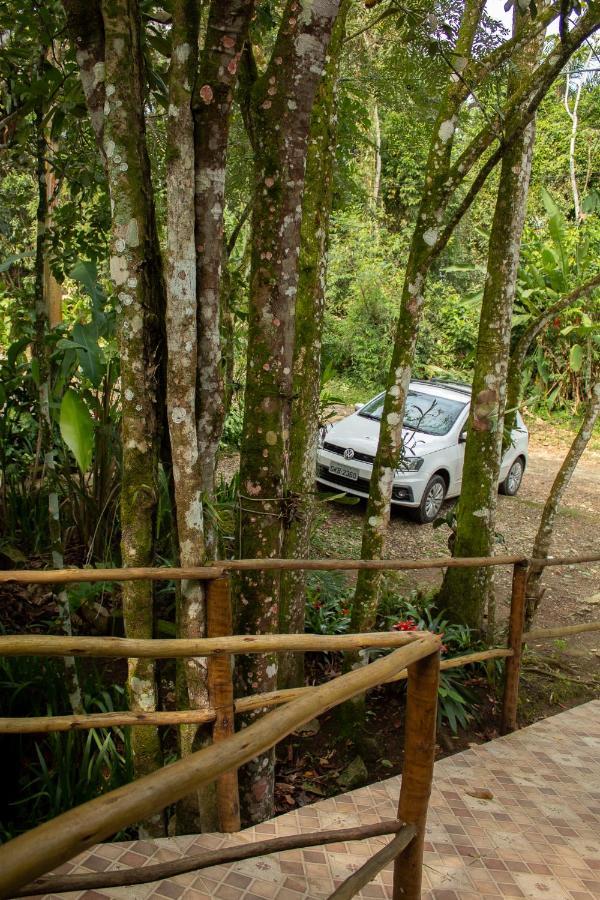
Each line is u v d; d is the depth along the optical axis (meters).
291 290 2.75
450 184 3.54
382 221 17.23
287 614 4.13
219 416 2.39
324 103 3.79
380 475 3.84
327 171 3.88
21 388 5.17
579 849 2.39
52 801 3.01
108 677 3.96
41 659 3.69
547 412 14.42
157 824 2.48
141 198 2.20
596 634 6.02
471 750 3.29
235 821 2.16
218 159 2.20
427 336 15.54
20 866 0.70
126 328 2.22
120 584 4.46
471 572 4.98
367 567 3.00
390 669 1.29
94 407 4.64
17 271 6.06
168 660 4.16
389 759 3.97
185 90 2.11
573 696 4.82
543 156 16.48
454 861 2.25
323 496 4.21
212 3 2.10
